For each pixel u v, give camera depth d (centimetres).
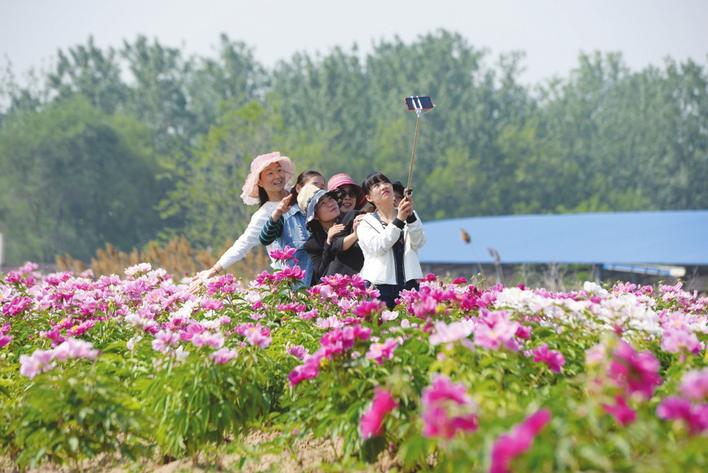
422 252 10325
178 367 1748
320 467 1672
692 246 8981
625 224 10138
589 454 1048
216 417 1731
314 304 2164
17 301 2333
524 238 10088
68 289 2478
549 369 1510
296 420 1745
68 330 2083
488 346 1404
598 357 1223
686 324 1706
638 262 8619
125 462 1848
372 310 1783
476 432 1094
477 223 11075
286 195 2617
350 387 1558
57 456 1697
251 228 2534
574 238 9762
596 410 1121
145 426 1708
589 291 2027
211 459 1792
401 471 1600
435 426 1098
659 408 1125
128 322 2036
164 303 2294
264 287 2302
